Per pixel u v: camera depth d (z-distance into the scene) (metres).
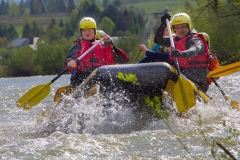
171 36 16.86
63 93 17.22
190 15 25.88
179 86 14.75
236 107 16.83
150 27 117.31
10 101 27.17
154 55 17.69
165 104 15.23
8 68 102.38
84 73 17.80
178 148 10.96
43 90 17.20
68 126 15.53
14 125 16.61
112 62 18.22
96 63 17.86
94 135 12.81
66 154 10.81
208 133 12.30
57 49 101.75
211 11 23.75
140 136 12.40
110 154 10.73
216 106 17.19
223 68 15.91
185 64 17.06
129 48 105.06
